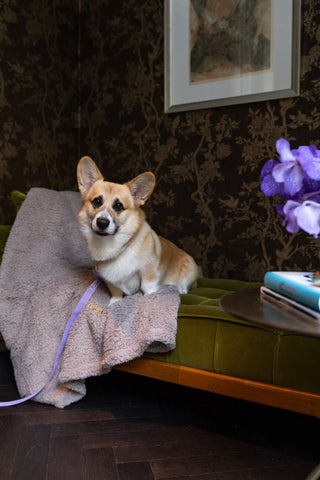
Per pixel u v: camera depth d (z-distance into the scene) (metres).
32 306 1.89
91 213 1.71
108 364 1.61
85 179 1.80
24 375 1.79
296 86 2.37
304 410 1.39
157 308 1.67
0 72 2.62
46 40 2.94
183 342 1.62
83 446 1.45
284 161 0.97
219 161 2.67
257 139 2.53
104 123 3.15
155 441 1.50
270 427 1.63
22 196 2.43
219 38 2.59
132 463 1.35
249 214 2.59
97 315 1.74
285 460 1.39
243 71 2.53
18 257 2.04
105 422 1.63
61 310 1.85
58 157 3.10
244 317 1.00
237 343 1.51
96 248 1.74
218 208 2.70
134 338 1.63
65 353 1.73
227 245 2.69
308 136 2.37
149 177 1.75
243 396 1.50
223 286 2.41
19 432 1.52
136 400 1.84
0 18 2.59
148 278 1.83
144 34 2.90
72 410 1.72
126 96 3.02
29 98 2.83
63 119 3.13
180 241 2.86
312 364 1.37
